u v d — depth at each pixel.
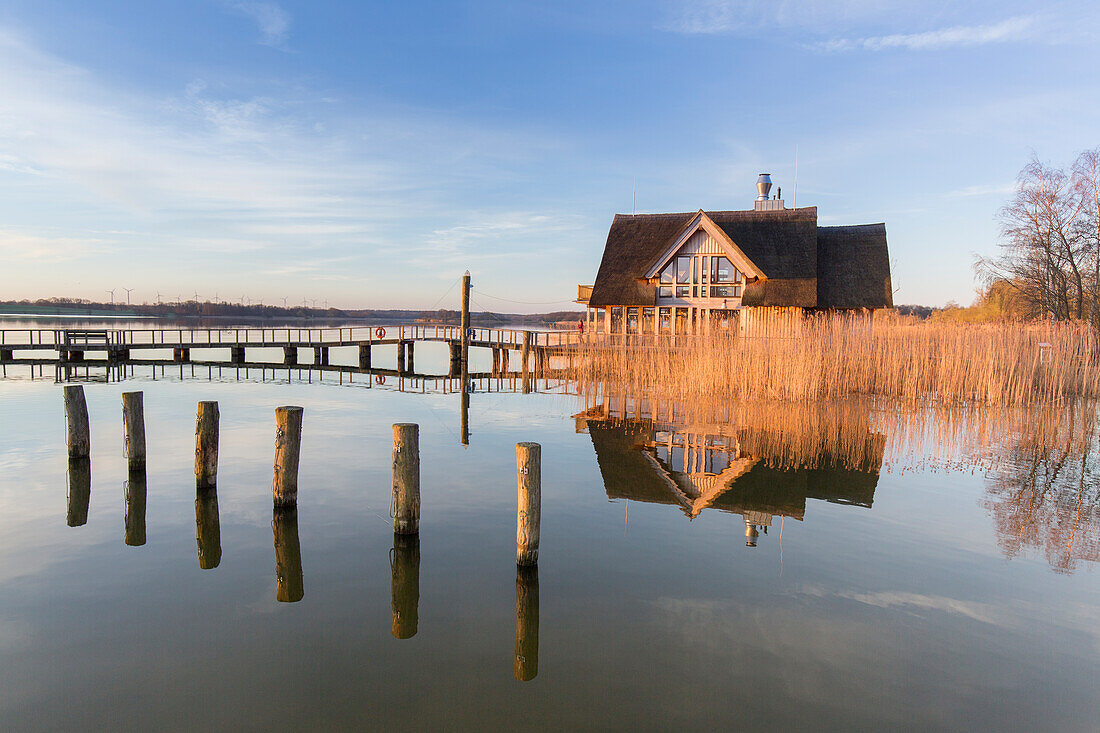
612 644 5.95
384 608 6.70
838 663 5.61
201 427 10.47
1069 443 13.88
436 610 6.63
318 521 9.34
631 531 8.93
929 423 15.98
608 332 29.78
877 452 13.23
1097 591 7.01
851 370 20.22
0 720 4.84
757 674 5.43
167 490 10.77
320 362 37.53
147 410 19.17
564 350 30.39
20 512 9.62
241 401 21.55
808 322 23.88
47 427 16.16
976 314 49.22
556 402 21.53
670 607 6.68
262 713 4.94
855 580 7.31
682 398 20.19
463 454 13.59
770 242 31.14
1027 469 11.96
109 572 7.57
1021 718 4.85
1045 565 7.72
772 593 6.98
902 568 7.62
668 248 29.70
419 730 4.73
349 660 5.71
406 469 8.56
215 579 7.39
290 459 9.63
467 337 35.31
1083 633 6.11
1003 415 16.84
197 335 74.12
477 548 8.32
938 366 19.88
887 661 5.64
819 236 32.34
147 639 6.06
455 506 10.02
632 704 5.02
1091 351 21.88
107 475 11.67
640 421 17.17
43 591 7.06
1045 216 37.97
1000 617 6.43
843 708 4.97
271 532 8.88
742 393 19.72
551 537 8.70
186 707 5.02
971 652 5.78
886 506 9.91
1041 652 5.79
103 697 5.15
